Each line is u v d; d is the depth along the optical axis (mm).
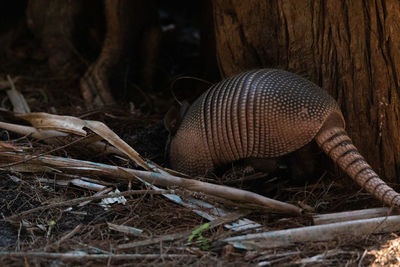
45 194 7070
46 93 11094
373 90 7359
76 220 6551
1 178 7305
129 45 11344
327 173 7828
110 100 10930
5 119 9562
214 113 7480
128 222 6500
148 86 11703
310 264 5605
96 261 5613
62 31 11570
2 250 5777
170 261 5648
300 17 7621
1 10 12680
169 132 8359
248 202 6660
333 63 7586
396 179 7520
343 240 5984
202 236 6164
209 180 7594
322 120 6828
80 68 11703
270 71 7391
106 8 10852
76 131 7770
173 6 16266
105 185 7258
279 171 8125
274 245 5945
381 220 6160
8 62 11984
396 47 7020
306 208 6711
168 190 6844
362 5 7152
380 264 5578
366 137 7562
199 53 12156
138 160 7371
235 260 5688
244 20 8102
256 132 7156
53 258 5574
